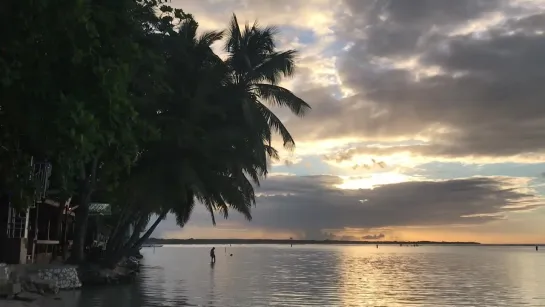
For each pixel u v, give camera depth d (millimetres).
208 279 34094
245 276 37938
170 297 22516
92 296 20922
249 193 28469
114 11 9883
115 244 29625
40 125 8773
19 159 10031
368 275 42156
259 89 30281
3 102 8773
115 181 10773
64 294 20641
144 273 39781
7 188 10477
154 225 30562
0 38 8250
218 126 27125
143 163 25578
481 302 24562
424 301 24547
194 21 20531
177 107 26359
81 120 8117
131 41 9578
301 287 29812
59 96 8594
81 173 11109
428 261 77562
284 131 29844
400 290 29484
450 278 39875
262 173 28625
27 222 22703
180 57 26922
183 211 29531
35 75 8469
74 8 8039
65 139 8672
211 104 27578
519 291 29750
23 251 22359
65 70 8648
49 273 21062
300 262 67938
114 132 9016
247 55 30266
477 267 58750
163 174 24750
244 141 27359
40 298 18047
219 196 27172
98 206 29750
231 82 29047
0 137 9547
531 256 114625
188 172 24406
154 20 19062
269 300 22812
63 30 8242
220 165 26625
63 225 31844
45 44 8398
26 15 8070
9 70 8086
